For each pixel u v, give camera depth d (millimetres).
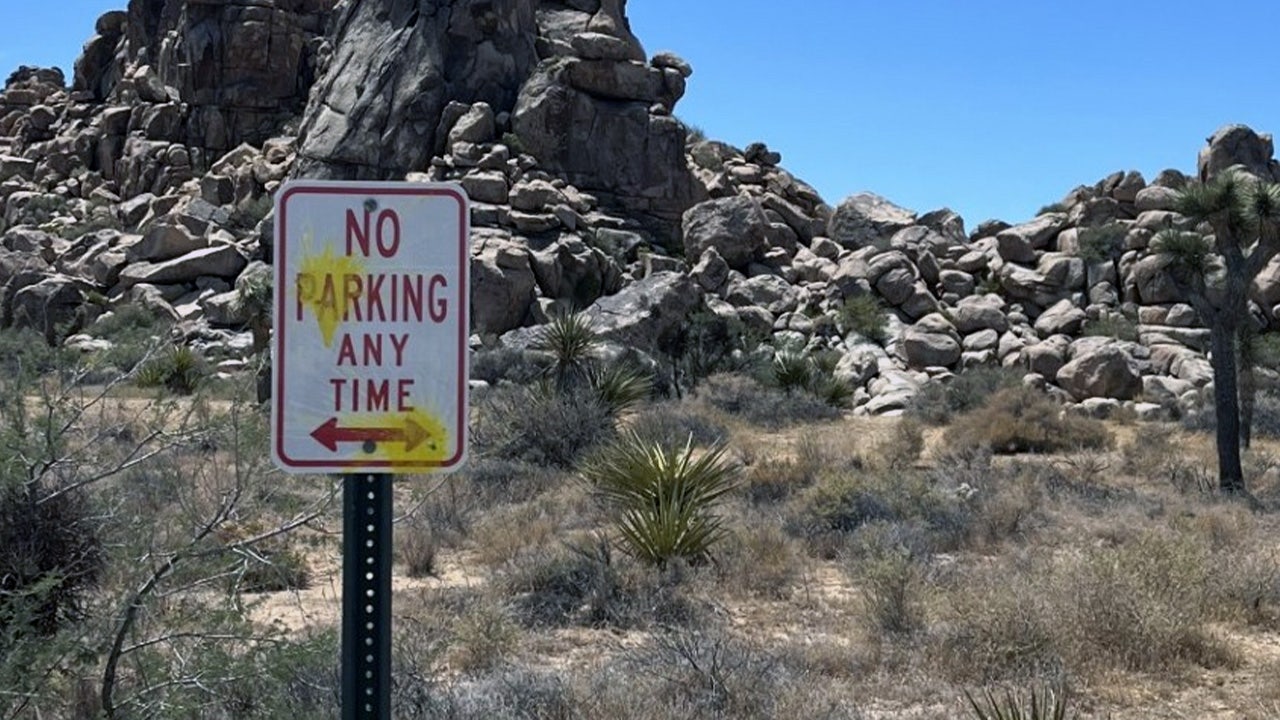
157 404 6102
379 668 3133
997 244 47469
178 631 5633
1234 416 20328
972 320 42938
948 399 34062
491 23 56219
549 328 30000
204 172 67812
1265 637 10188
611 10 62469
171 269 51281
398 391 3152
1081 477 20484
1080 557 11211
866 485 16625
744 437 26781
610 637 10273
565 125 53625
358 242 3156
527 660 9297
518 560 12555
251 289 33750
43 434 5918
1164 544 11438
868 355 40281
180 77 69938
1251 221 20750
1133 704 8266
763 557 13117
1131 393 36094
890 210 54781
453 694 7488
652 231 54125
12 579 6617
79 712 5727
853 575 12148
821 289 47094
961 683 8617
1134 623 9359
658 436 22125
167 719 5340
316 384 3131
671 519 12766
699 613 10852
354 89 55719
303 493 6195
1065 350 38312
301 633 7602
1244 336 26547
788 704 7668
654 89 56469
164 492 6176
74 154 75438
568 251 46875
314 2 71688
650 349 38406
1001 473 20781
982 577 11508
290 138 64938
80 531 6609
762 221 50781
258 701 5883
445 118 54094
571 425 21562
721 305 45281
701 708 7547
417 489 13445
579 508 16328
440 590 11547
